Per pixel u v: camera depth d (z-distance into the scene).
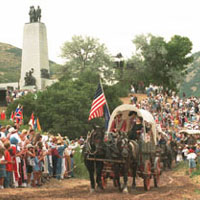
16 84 92.31
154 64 111.62
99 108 24.33
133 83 104.94
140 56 111.25
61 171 25.78
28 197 17.06
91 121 56.69
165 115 61.03
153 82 111.75
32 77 79.44
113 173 20.02
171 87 114.88
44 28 81.44
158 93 82.12
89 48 108.56
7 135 21.14
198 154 33.22
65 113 55.62
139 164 20.41
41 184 22.58
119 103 74.94
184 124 57.75
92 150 18.84
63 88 68.25
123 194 18.23
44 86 79.81
